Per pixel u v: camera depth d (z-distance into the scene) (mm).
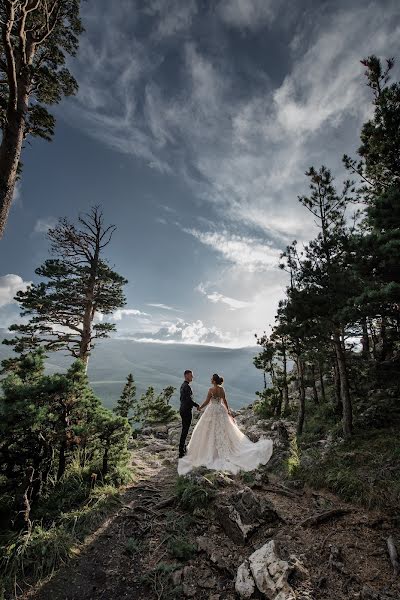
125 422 7766
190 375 9570
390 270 8328
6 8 6258
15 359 15766
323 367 19797
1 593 4199
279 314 14188
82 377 7906
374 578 3963
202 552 4809
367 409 12344
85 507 6195
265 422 18078
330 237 12539
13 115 7426
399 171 12039
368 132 12078
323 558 4391
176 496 6418
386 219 8555
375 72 13805
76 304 19703
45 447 6660
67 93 11820
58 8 9906
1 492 6195
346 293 11133
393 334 12242
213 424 8016
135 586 4305
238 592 3941
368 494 5988
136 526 5645
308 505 6109
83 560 4844
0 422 5816
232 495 5969
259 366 23516
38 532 5367
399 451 7902
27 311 18828
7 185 7207
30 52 9344
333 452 9172
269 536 5016
